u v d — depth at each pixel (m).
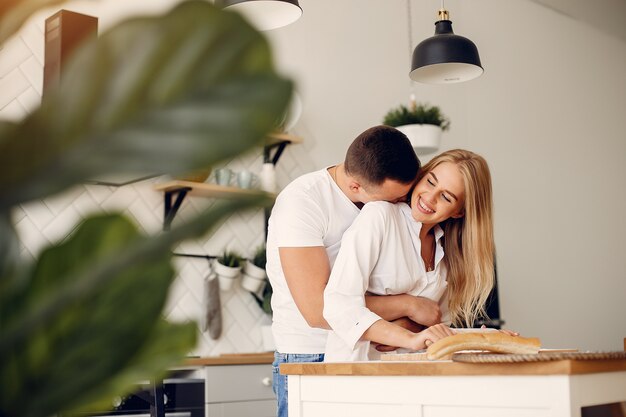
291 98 0.26
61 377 0.28
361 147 2.26
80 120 0.25
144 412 3.30
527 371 1.45
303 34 5.02
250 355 4.00
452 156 2.36
